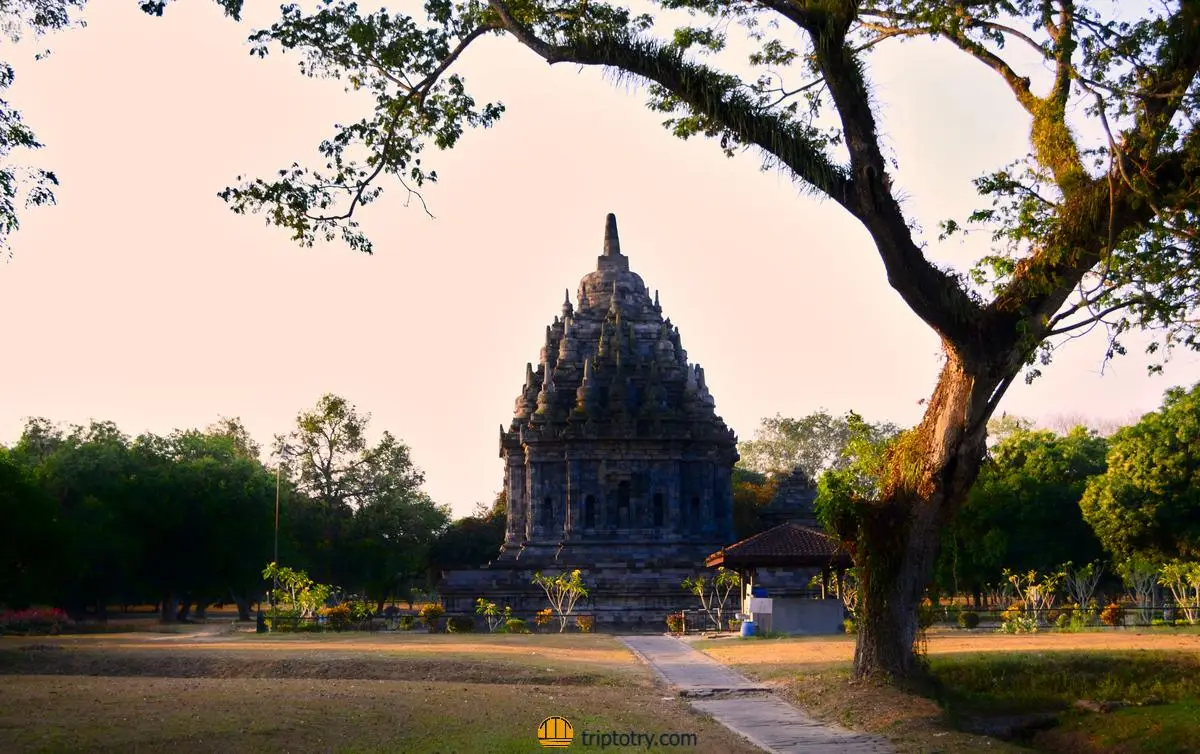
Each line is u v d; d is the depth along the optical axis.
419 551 129.00
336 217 31.19
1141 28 27.08
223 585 102.94
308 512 122.00
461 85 31.45
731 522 102.56
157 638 66.12
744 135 29.73
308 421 123.44
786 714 31.70
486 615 84.25
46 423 117.06
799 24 27.81
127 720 26.23
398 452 127.88
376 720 27.44
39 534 78.62
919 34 29.66
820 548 62.53
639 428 97.25
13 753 22.02
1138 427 79.44
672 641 60.59
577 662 44.78
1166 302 29.03
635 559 94.38
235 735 24.69
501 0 28.72
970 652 40.53
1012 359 31.28
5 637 65.06
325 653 47.34
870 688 33.06
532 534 96.94
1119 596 94.38
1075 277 30.33
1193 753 26.14
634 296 106.56
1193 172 28.38
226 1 27.16
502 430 104.50
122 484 97.56
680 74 29.22
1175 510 76.44
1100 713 31.14
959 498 34.09
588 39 29.14
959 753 25.67
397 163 31.52
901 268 30.23
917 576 34.19
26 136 25.81
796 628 63.19
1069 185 29.14
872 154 29.27
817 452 180.88
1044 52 27.64
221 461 107.25
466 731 26.22
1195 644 44.81
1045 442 100.94
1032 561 90.00
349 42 30.00
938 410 33.47
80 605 105.06
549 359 104.62
